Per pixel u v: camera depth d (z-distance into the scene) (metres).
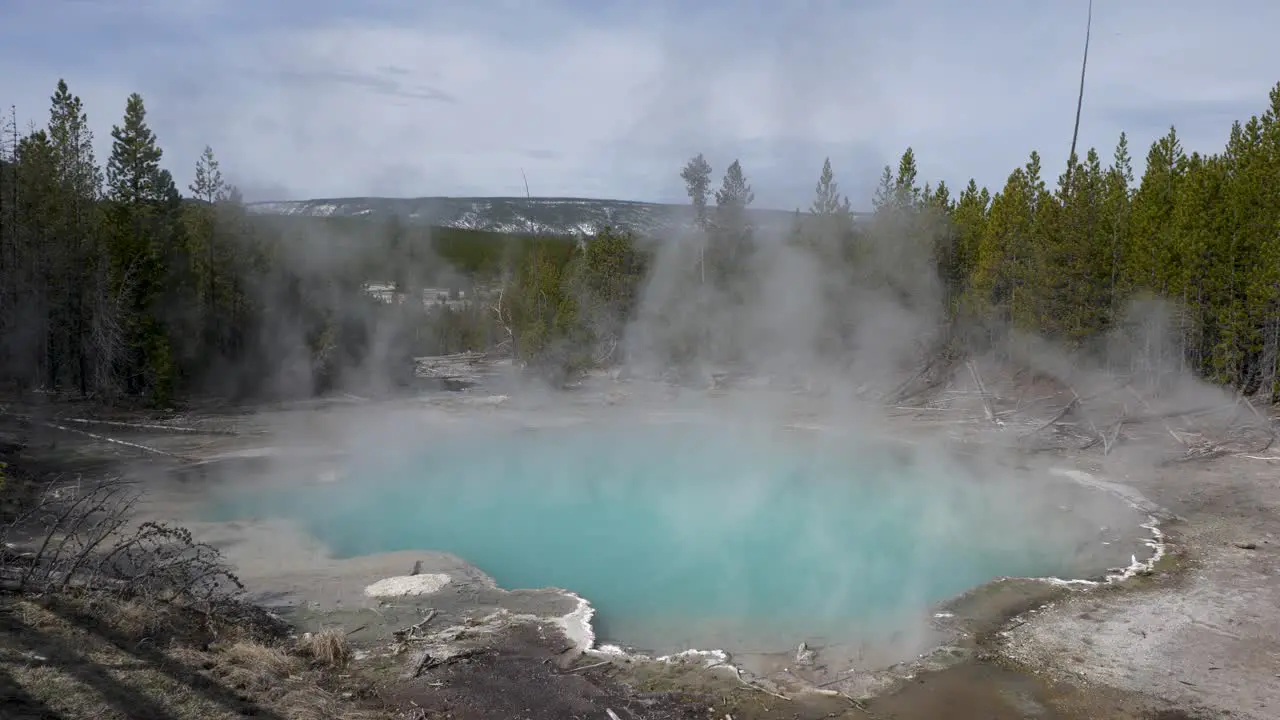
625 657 9.03
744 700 8.09
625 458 20.80
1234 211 24.50
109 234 27.33
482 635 9.50
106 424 22.22
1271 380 23.53
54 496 13.54
